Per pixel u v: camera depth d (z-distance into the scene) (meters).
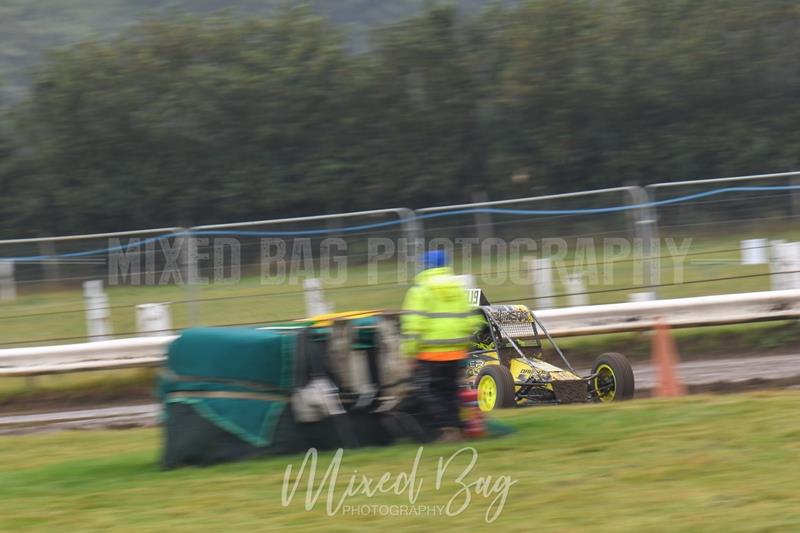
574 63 125.00
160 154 126.06
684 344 60.34
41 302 57.19
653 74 124.19
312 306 58.12
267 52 129.38
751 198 57.53
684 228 57.66
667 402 37.34
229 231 58.00
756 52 125.38
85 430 46.41
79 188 125.38
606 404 38.75
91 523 25.17
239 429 31.83
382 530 23.52
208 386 31.94
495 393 43.22
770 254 57.31
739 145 123.44
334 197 125.94
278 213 127.56
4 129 128.12
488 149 128.38
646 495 24.98
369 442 33.59
